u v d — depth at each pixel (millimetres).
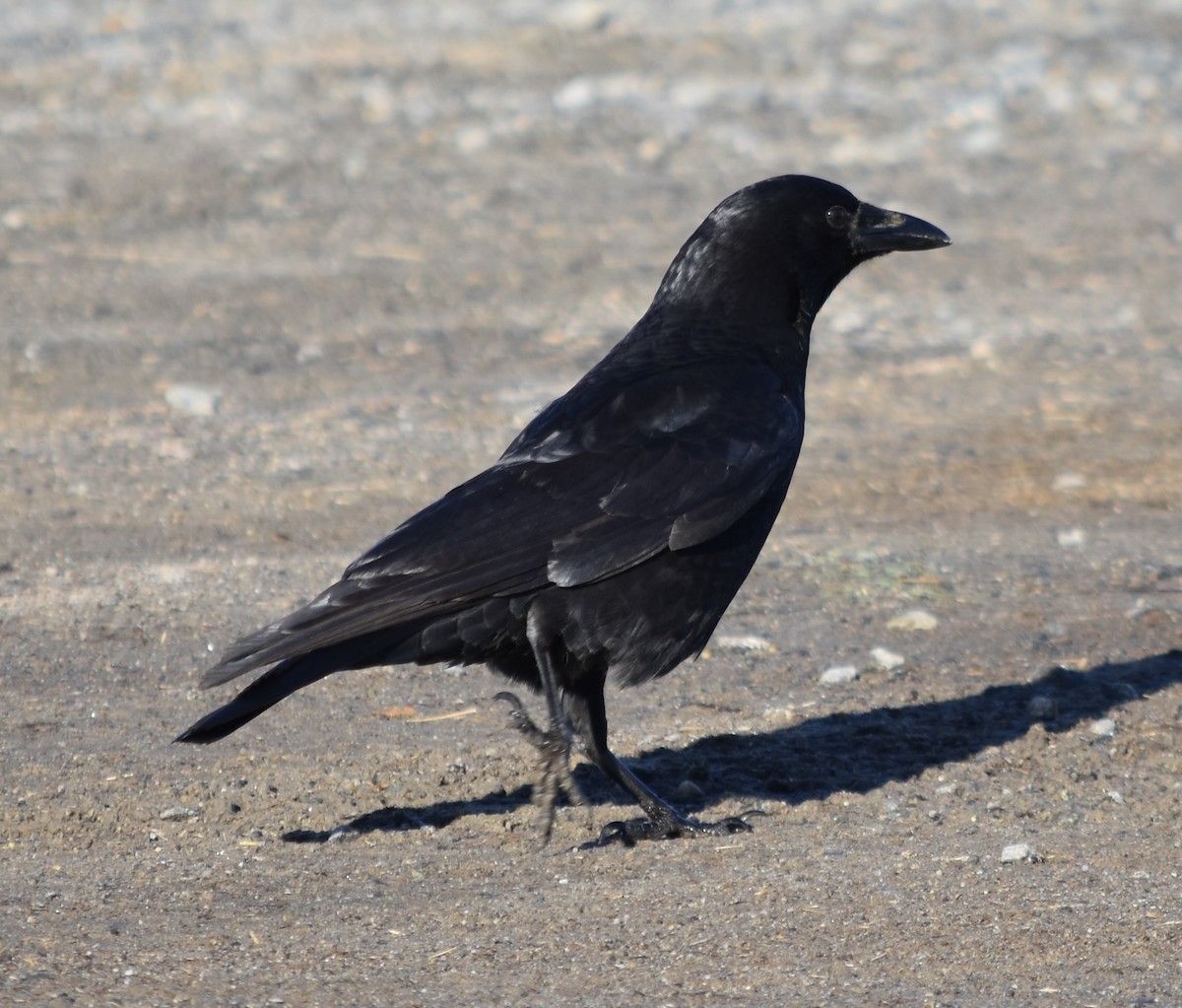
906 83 31359
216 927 7656
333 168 26891
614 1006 6918
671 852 8648
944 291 21906
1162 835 8805
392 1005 6914
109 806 9102
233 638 11812
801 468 15883
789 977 7172
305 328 20344
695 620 8828
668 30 35031
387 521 14430
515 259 22969
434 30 35438
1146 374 18672
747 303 9531
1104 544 13891
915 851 8594
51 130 28766
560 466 8664
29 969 7180
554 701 8562
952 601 12570
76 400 17781
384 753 9953
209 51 33938
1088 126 29156
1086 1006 6926
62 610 12297
